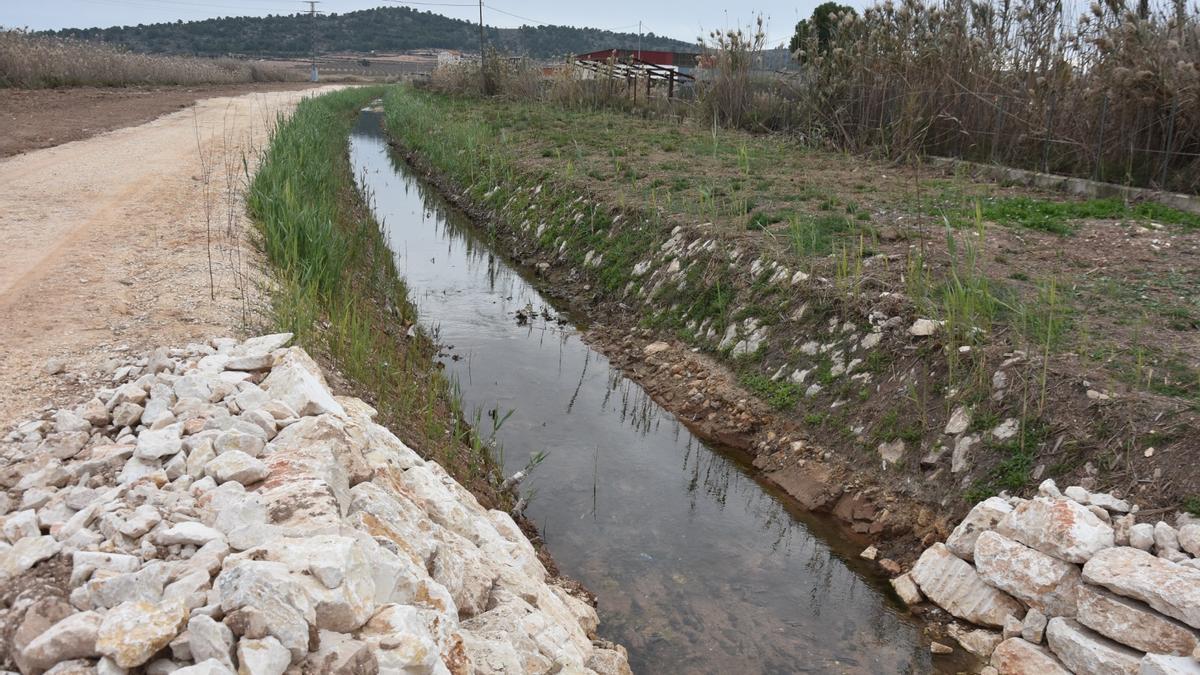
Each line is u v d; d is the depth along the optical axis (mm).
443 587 3488
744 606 5117
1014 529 4734
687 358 8336
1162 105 10500
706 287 8898
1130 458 4855
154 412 4289
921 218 9523
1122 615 4074
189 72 44688
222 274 7387
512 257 13070
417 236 14398
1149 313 6469
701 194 10305
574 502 6203
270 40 132250
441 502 4473
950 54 13688
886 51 15062
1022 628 4547
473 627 3648
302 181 11430
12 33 30891
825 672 4566
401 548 3512
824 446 6480
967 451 5574
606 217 11750
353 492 3809
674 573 5422
